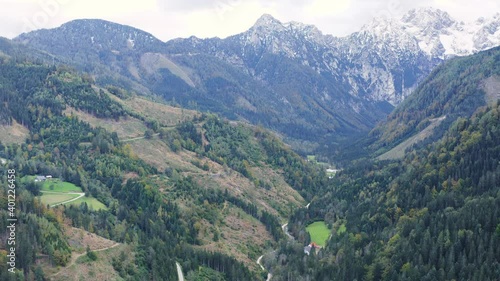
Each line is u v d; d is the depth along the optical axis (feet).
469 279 623.77
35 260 627.05
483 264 633.61
